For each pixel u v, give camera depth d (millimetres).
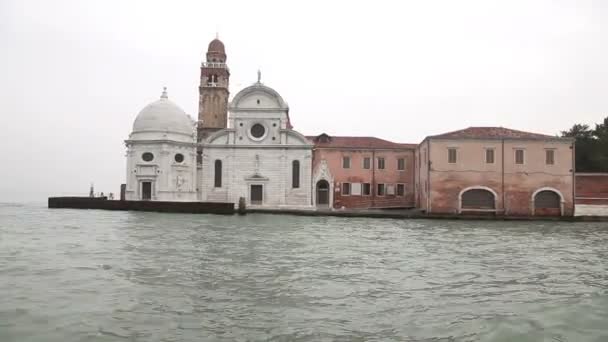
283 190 62281
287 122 67125
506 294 15445
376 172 64500
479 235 34625
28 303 13164
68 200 59125
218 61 87562
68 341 10367
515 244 29094
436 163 54500
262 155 62844
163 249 23844
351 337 10969
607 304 14195
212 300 14000
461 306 13852
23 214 49500
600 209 52188
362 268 19781
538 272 19422
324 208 62750
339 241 29125
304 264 20422
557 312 13242
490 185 54156
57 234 30047
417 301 14359
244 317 12398
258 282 16562
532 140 54062
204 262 20234
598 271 19734
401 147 64938
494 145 54469
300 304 13789
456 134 55312
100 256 21219
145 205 54844
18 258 20438
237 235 31188
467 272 19203
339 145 65000
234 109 63000
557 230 39938
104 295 14203
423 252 24922
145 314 12430
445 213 53969
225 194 62781
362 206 64062
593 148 72875
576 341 10945
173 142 63125
